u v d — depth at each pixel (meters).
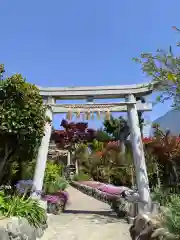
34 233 5.98
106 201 13.55
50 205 9.92
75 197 16.73
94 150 25.78
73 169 28.64
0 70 7.33
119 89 9.81
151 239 4.57
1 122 7.04
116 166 17.34
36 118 7.45
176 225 4.19
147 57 7.33
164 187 8.55
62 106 10.01
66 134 26.78
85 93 9.83
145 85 8.80
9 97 7.22
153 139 9.86
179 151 9.04
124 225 8.24
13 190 8.55
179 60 7.04
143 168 9.36
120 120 23.70
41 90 9.84
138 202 8.73
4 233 4.96
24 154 8.38
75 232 7.40
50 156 27.50
